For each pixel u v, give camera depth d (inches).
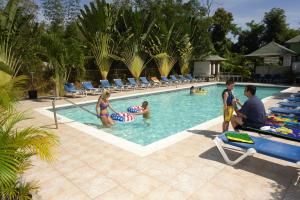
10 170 87.7
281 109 311.6
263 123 206.1
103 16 662.5
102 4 654.5
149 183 148.0
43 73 580.7
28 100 507.8
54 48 514.9
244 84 854.5
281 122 237.9
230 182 148.9
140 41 792.9
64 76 569.9
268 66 969.5
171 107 510.9
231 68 1180.5
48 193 137.3
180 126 363.3
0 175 85.0
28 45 517.7
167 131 335.0
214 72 1115.9
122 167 169.8
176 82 898.1
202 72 1112.2
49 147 102.1
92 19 665.6
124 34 746.2
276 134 184.2
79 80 687.1
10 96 130.6
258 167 169.0
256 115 203.6
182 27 932.6
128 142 221.3
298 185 145.5
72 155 191.8
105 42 697.6
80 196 134.4
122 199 131.5
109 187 143.8
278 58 1143.6
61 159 184.1
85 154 193.5
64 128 272.5
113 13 724.0
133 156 188.5
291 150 154.3
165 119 406.3
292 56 941.8
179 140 225.0
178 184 146.6
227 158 173.8
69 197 133.3
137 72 802.2
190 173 160.2
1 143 96.3
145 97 621.0
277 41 1608.0
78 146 211.8
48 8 909.8
